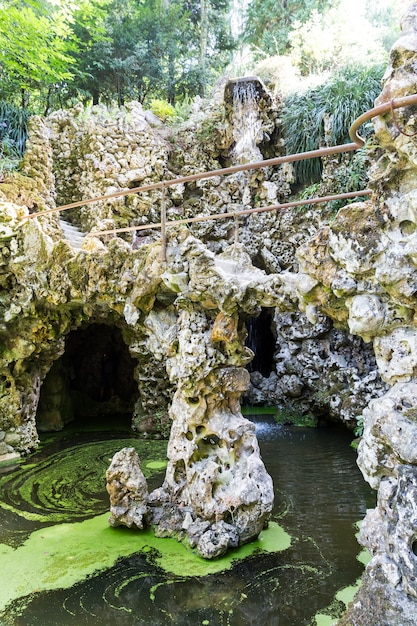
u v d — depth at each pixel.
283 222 9.41
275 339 10.22
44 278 5.52
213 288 3.88
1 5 8.46
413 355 2.48
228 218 9.67
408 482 2.23
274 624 3.09
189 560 3.92
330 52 10.98
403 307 2.58
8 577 3.71
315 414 8.48
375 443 2.48
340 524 4.59
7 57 9.38
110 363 10.39
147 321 4.64
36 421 8.52
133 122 9.45
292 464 6.37
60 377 9.05
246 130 9.66
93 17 10.95
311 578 3.64
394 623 2.16
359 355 8.15
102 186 8.95
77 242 7.78
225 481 4.22
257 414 9.35
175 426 4.48
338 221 2.78
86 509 5.08
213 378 4.23
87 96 12.55
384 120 2.37
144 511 4.42
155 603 3.35
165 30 13.30
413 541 2.20
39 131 8.10
